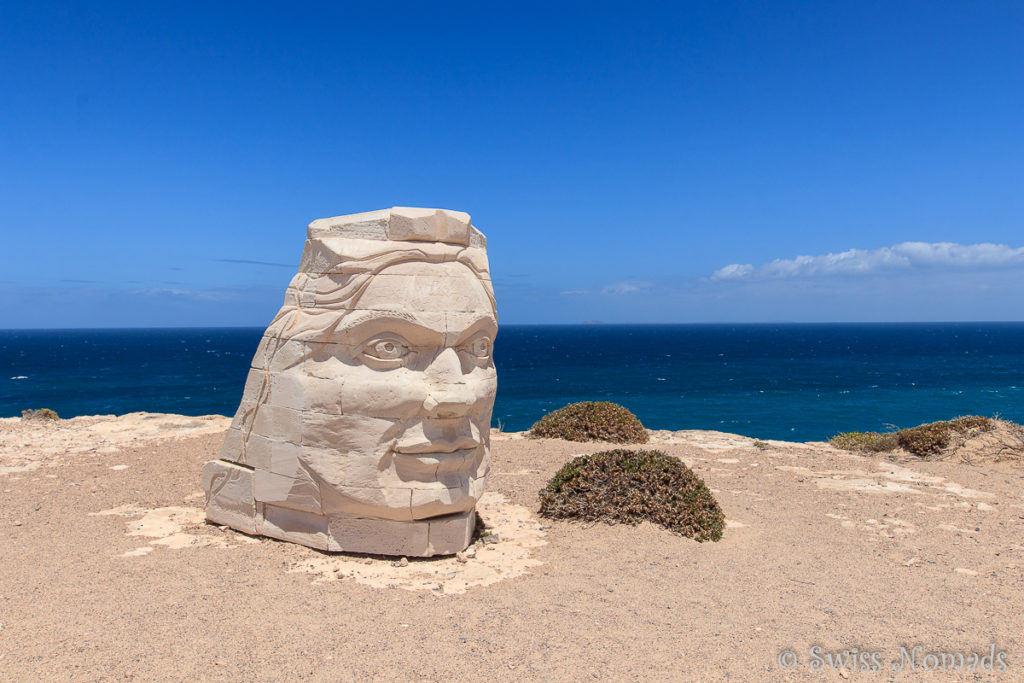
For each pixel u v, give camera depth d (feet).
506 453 45.73
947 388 167.22
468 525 26.89
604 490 30.86
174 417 59.67
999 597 22.99
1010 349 375.86
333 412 24.29
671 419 120.37
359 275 24.11
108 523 28.76
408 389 23.91
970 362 268.41
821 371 225.97
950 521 31.86
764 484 38.68
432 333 24.08
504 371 237.66
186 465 40.65
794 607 21.91
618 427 51.47
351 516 25.23
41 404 140.05
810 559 26.50
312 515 25.79
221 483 28.30
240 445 27.63
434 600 21.71
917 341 509.35
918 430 50.62
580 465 32.48
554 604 21.68
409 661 17.69
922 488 38.04
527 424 118.32
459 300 24.64
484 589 22.79
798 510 33.45
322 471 24.59
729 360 294.46
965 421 50.14
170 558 24.61
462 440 25.13
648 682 17.04
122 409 132.67
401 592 22.29
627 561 25.79
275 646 18.22
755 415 124.06
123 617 19.67
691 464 43.98
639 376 211.61
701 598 22.49
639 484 31.04
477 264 26.48
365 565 24.56
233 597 21.38
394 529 25.17
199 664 17.12
